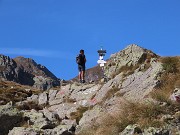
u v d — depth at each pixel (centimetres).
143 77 3322
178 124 2406
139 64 3719
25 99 4172
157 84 3044
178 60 3303
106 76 4022
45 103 3984
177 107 2592
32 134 2805
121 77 3612
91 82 4172
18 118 3148
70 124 3102
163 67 3244
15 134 2828
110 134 2492
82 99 3781
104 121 2727
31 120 3144
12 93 4259
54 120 3284
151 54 3784
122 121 2531
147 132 2295
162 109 2558
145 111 2548
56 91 4103
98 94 3625
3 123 3092
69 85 4094
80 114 3381
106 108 3197
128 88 3325
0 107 3228
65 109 3656
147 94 2958
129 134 2328
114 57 4094
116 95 3312
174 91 2766
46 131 2909
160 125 2397
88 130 2830
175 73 3133
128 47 3956
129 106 2667
